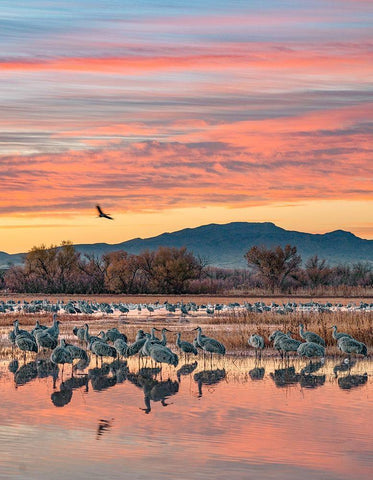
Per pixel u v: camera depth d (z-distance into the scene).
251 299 103.75
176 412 21.86
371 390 25.59
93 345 32.94
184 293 121.81
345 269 145.75
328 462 16.92
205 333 44.78
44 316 66.06
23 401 23.67
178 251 124.12
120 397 24.48
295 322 49.28
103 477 15.77
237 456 17.28
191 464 16.72
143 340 33.12
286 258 133.00
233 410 22.23
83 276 130.25
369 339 39.50
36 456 17.20
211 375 29.23
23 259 133.88
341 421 20.69
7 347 39.84
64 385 26.98
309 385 26.62
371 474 16.08
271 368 31.20
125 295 118.19
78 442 18.44
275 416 21.30
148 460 16.92
